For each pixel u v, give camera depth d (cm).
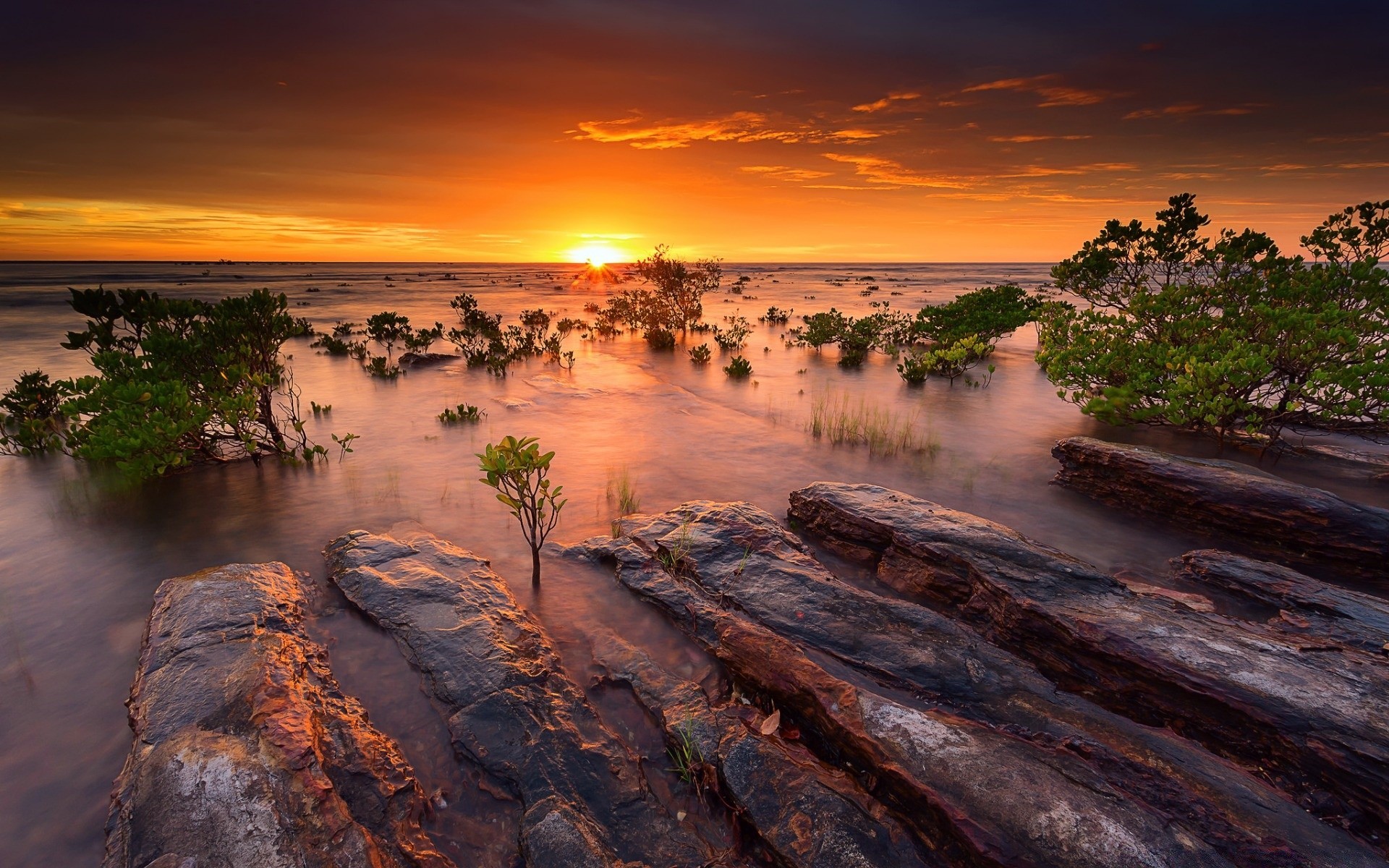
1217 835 259
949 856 258
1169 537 625
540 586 514
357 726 338
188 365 881
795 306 3503
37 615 468
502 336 2017
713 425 1045
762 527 577
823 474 805
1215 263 1122
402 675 391
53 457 861
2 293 4241
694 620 450
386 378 1437
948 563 493
